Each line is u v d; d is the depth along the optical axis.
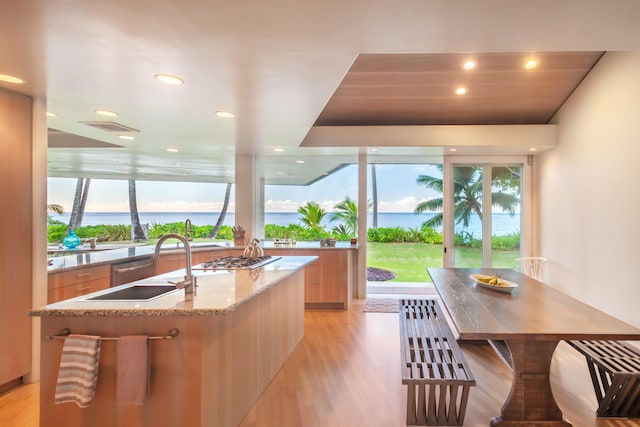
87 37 1.82
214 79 2.39
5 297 2.56
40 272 2.76
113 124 3.57
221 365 2.05
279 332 3.08
